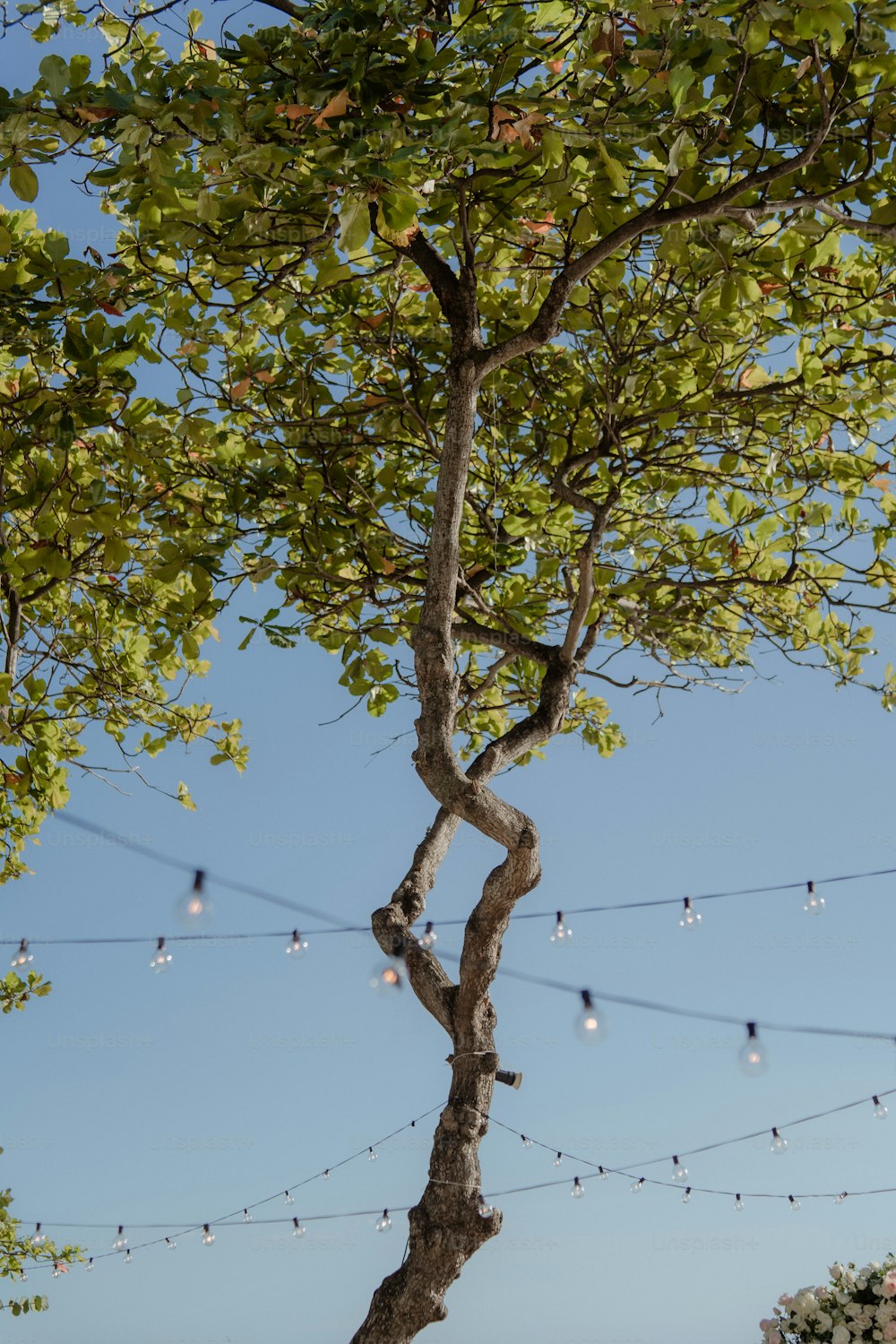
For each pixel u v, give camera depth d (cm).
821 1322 701
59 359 541
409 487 665
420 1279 455
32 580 598
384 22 357
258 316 594
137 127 355
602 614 653
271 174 402
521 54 377
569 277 469
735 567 673
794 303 537
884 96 418
